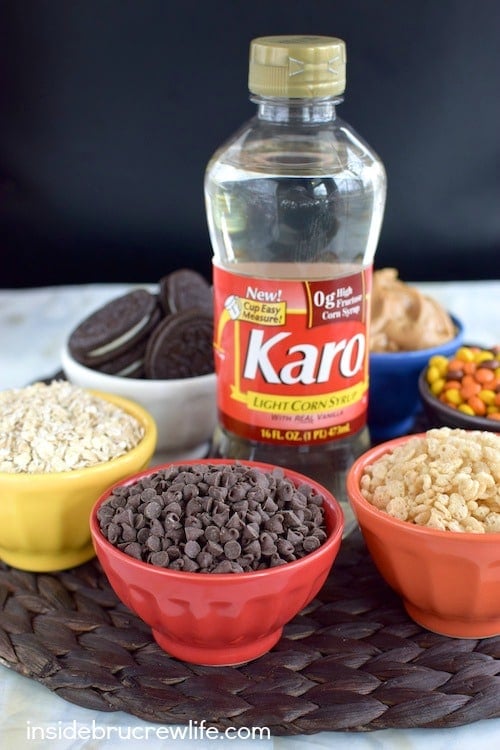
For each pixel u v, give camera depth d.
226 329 0.48
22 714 0.42
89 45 0.72
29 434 0.47
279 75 0.44
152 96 0.73
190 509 0.43
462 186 0.76
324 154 0.51
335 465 0.50
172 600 0.41
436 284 0.75
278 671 0.43
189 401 0.53
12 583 0.48
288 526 0.43
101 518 0.43
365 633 0.45
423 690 0.42
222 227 0.53
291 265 0.52
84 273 0.78
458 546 0.41
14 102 0.73
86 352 0.54
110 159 0.75
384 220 0.77
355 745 0.41
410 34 0.72
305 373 0.47
